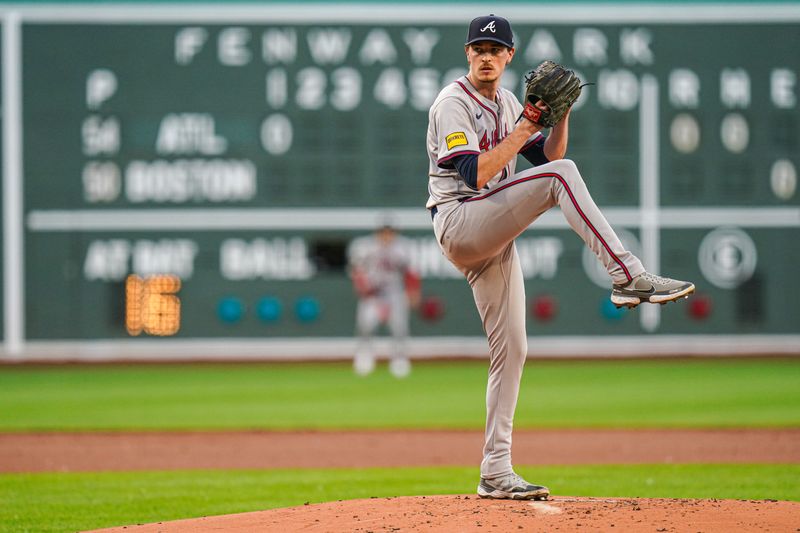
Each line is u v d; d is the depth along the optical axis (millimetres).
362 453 31141
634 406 42375
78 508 21578
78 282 63281
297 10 62719
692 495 22203
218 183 62750
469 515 14891
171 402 45094
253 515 16125
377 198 62938
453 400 45406
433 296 63625
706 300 64312
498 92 17172
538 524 14164
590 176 63438
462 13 63062
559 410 41219
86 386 52156
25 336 63469
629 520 14312
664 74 63750
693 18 63750
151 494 23438
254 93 62625
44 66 63062
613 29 63594
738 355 64750
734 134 63844
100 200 63031
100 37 62938
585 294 63938
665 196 63688
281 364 63531
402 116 62875
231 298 63031
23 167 63312
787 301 64375
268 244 62938
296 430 36281
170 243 62969
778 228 64062
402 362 57969
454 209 16422
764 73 63938
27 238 63312
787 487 23453
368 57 62906
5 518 20438
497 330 16938
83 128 63000
